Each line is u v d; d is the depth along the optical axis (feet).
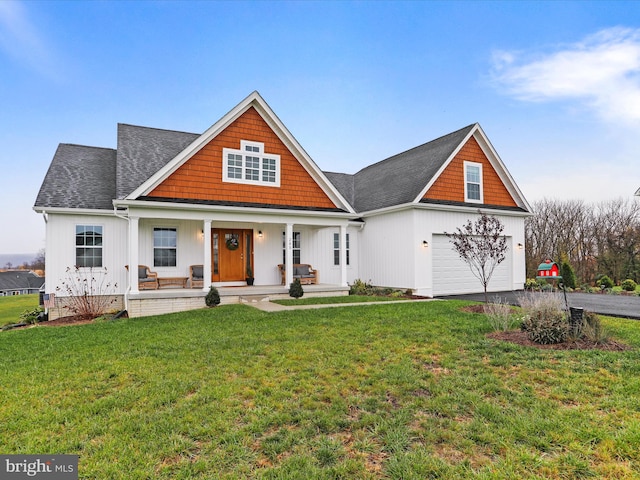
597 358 17.29
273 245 49.34
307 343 20.94
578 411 12.31
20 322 38.47
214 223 45.52
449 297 45.57
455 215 50.14
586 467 9.36
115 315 37.19
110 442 10.93
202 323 27.71
